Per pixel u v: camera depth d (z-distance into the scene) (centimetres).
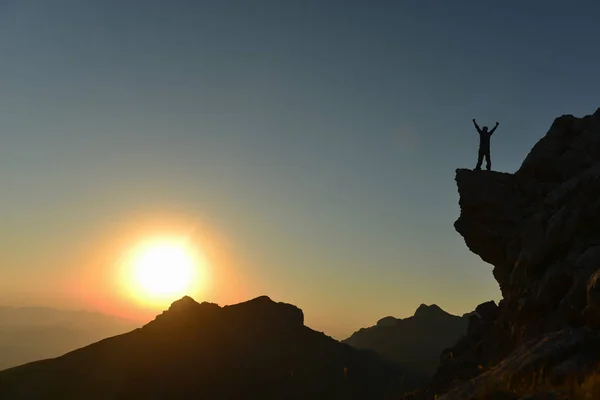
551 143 4044
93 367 10594
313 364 12431
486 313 4922
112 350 11544
